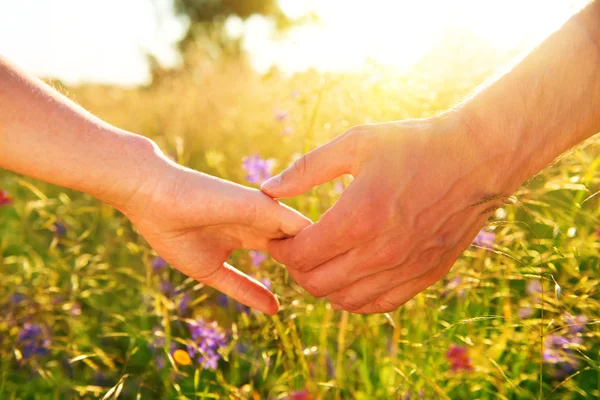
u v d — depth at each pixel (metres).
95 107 1.52
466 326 0.55
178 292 0.64
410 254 0.47
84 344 0.63
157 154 0.46
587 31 0.42
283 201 0.71
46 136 0.43
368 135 0.45
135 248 0.62
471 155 0.44
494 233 0.56
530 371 0.56
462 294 0.60
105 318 0.70
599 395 0.51
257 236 0.50
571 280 0.58
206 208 0.47
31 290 0.65
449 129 0.44
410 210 0.45
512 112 0.43
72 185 0.44
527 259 0.53
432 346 0.53
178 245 0.49
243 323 0.56
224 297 0.66
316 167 0.46
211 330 0.55
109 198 0.46
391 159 0.45
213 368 0.54
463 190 0.44
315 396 0.53
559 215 0.59
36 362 0.61
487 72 0.63
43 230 0.90
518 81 0.43
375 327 0.58
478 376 0.52
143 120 1.28
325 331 0.57
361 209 0.45
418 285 0.49
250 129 1.02
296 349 0.54
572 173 0.58
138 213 0.47
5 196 0.73
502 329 0.54
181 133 1.08
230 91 1.22
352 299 0.50
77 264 0.66
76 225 0.84
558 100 0.43
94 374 0.63
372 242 0.46
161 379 0.60
